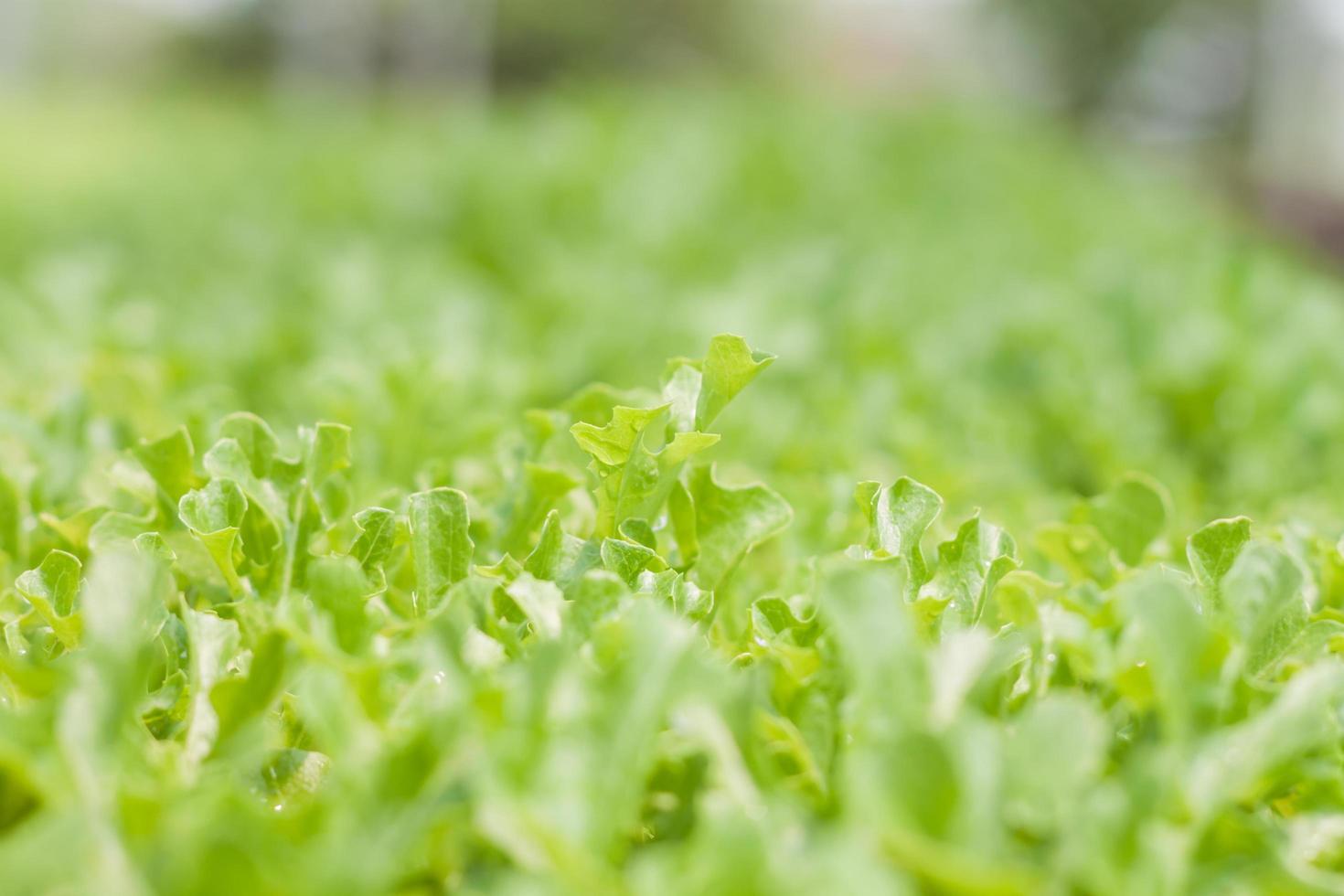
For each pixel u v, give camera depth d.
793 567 0.71
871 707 0.57
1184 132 15.18
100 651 0.56
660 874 0.54
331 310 1.39
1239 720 0.59
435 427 0.90
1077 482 1.09
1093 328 1.46
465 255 2.21
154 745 0.59
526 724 0.57
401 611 0.67
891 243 2.09
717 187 2.48
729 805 0.56
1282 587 0.61
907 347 1.31
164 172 3.56
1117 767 0.60
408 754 0.56
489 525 0.71
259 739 0.59
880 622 0.57
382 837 0.55
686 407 0.68
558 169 2.41
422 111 6.89
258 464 0.68
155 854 0.54
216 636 0.62
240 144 4.23
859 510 0.75
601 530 0.67
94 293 1.32
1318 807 0.59
